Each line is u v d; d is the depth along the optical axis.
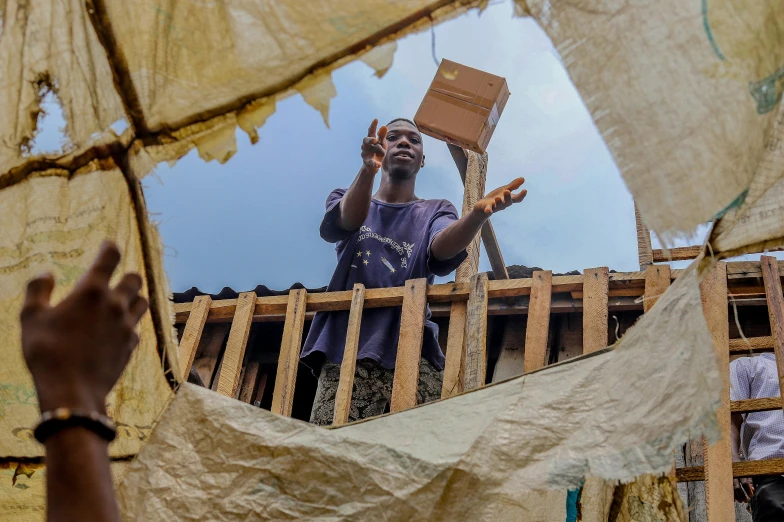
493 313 5.05
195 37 1.94
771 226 1.87
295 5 1.90
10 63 1.99
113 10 1.94
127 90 1.95
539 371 2.27
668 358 2.00
